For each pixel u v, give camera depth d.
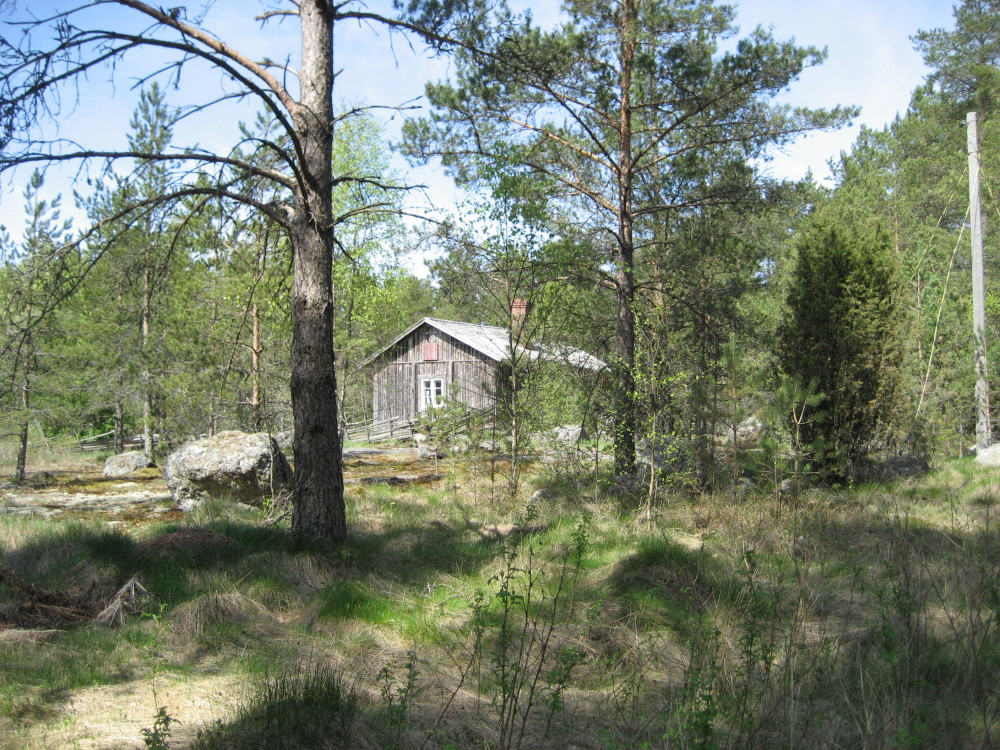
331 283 7.82
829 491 10.95
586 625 5.42
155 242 7.86
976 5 26.72
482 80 12.38
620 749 3.48
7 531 7.87
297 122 7.71
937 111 27.31
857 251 12.34
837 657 4.54
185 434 16.94
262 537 7.58
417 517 9.75
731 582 6.19
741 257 14.40
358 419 28.42
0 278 8.51
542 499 10.73
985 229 19.53
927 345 16.20
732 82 11.94
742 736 3.58
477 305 12.75
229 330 14.66
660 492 10.33
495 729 3.97
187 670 4.84
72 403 18.41
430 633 5.51
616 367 11.77
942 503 9.65
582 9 12.38
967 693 4.03
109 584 6.23
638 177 14.36
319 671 4.73
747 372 10.76
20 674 4.45
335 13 7.94
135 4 6.43
